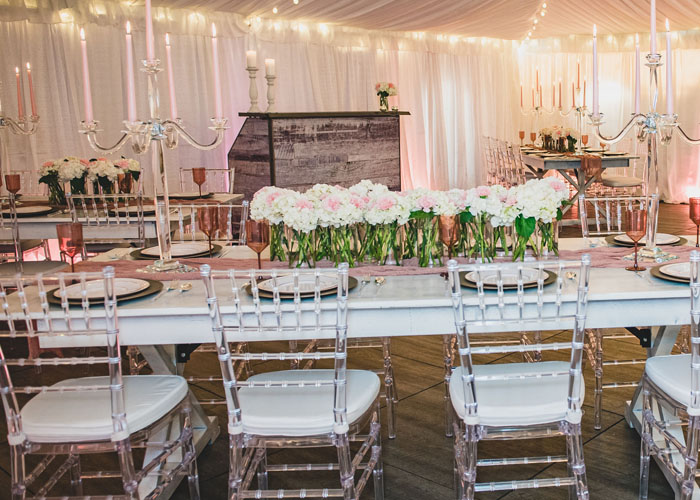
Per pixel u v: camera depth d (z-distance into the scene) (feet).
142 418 7.73
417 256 10.07
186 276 9.71
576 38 38.75
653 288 8.31
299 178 23.53
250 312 8.18
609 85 38.70
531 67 40.34
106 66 24.20
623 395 11.87
